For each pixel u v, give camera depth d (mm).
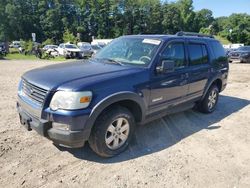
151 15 93875
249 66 17594
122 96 3578
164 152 4004
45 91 3287
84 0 89062
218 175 3445
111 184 3180
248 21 95375
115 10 89688
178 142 4371
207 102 5777
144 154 3918
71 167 3506
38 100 3381
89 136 3424
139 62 4176
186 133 4770
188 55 4883
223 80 6180
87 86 3285
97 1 89438
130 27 92062
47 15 87500
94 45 30266
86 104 3260
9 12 84125
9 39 85000
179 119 5488
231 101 7305
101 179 3271
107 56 4629
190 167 3605
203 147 4223
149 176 3363
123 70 3877
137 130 4781
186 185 3211
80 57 26203
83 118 3230
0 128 4617
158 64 4156
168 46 4410
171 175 3402
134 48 4449
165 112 4570
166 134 4676
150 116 4258
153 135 4609
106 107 3551
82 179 3256
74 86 3230
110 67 4012
